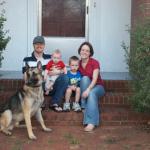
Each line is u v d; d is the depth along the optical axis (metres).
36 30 7.01
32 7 6.97
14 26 6.98
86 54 5.41
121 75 6.58
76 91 5.43
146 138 4.94
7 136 4.95
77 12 7.04
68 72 5.54
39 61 5.00
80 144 4.69
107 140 4.83
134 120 5.45
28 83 4.86
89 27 7.01
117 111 5.48
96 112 5.21
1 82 5.99
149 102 4.79
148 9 5.73
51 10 7.03
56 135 4.99
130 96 5.33
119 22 7.00
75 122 5.38
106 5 6.97
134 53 5.13
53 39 7.04
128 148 4.58
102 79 6.11
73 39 7.05
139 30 5.00
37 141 4.77
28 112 4.87
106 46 7.04
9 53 7.01
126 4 6.96
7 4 6.93
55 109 5.43
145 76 4.87
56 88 5.48
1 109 5.26
